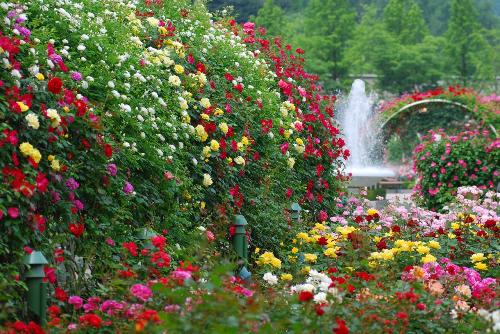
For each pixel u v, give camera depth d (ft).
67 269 14.94
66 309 14.28
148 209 18.10
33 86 15.10
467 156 41.04
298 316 12.63
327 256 20.34
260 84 26.61
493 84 134.21
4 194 13.47
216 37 26.14
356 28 139.23
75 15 19.29
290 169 26.23
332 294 13.56
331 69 132.16
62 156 15.44
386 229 24.71
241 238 20.04
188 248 17.34
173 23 25.89
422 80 133.39
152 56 21.02
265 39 33.63
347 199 31.99
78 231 14.61
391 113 65.92
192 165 20.51
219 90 23.09
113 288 13.84
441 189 41.29
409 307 13.93
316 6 136.77
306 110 30.60
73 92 16.14
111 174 16.17
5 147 13.69
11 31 16.11
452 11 140.26
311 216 28.53
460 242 22.12
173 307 11.82
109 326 12.53
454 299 15.26
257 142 24.34
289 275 16.88
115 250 15.90
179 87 21.09
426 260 18.42
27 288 13.20
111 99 17.74
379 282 15.34
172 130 19.20
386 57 131.75
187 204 19.27
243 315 11.05
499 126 58.13
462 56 138.72
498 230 22.53
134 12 24.30
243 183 22.66
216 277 11.94
